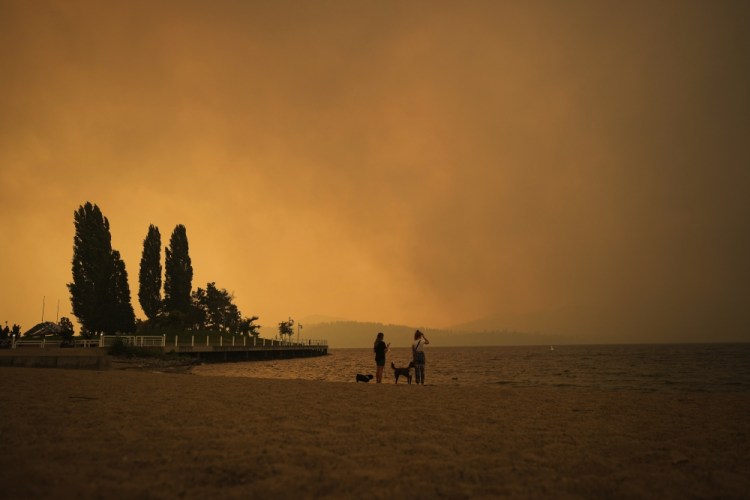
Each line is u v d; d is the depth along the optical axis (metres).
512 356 120.44
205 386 16.22
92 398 12.45
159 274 86.00
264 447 8.00
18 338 52.66
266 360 83.44
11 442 7.77
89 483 6.00
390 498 5.88
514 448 8.44
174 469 6.71
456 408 12.66
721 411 12.77
